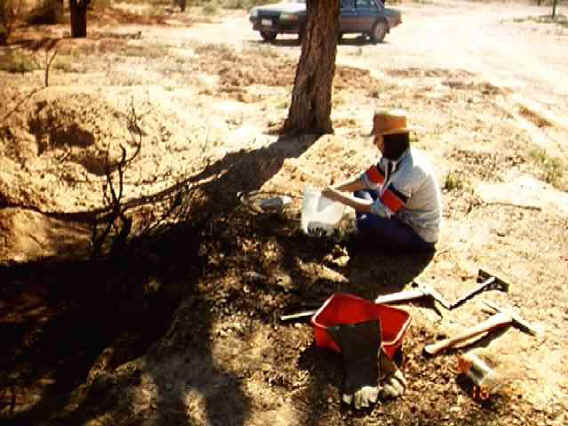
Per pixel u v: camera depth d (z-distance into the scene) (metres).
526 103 11.19
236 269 4.72
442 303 4.38
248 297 4.41
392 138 4.45
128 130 7.33
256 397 3.57
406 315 3.95
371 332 3.72
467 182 6.72
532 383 3.68
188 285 4.60
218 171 6.61
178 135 7.52
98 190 6.42
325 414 3.46
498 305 4.44
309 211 5.08
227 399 3.56
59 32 16.30
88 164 6.88
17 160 6.88
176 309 4.34
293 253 4.95
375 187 4.84
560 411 3.49
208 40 16.95
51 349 4.16
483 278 4.75
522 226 5.73
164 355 3.89
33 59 11.84
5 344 4.19
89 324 4.40
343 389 3.59
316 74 7.73
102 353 4.08
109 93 8.14
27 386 3.80
